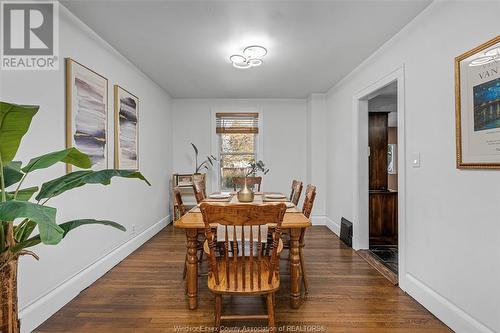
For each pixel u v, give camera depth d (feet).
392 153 16.80
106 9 6.73
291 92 14.93
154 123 13.15
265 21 7.28
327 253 10.59
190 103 16.48
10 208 3.09
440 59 6.22
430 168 6.56
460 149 5.58
